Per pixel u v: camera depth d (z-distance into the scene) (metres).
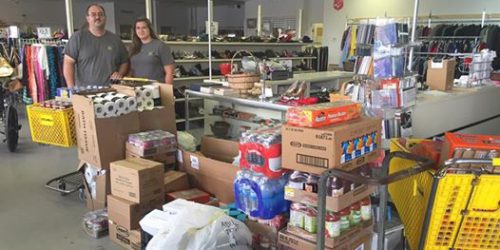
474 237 1.86
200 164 2.94
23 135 5.80
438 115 3.61
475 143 1.83
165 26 15.84
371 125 2.07
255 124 4.05
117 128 2.92
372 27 3.06
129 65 4.03
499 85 4.65
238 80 3.93
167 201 2.78
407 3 8.93
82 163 3.14
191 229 1.98
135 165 2.66
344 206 1.92
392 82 3.01
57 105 3.08
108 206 2.74
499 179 1.72
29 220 3.07
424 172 1.96
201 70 6.35
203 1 14.66
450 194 1.77
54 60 5.96
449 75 4.04
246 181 2.28
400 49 3.03
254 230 2.28
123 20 15.05
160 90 3.28
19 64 6.32
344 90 3.36
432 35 7.86
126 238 2.62
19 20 13.45
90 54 3.69
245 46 7.09
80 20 14.76
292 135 1.96
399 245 2.37
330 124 1.96
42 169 4.29
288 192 2.07
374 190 2.24
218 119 4.47
